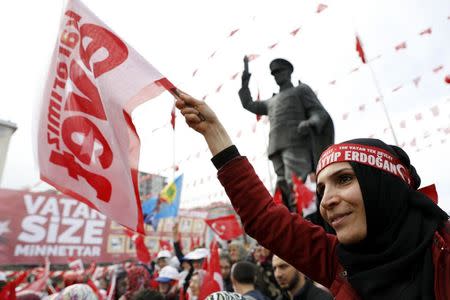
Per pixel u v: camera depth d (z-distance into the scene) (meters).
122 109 1.93
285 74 6.32
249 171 1.64
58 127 1.97
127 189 1.89
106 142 1.95
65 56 2.07
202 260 6.46
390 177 1.29
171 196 10.06
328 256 1.54
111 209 1.89
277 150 5.94
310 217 2.12
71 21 2.11
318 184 1.46
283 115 5.95
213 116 1.75
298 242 1.56
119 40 2.04
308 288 3.30
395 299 1.14
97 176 1.93
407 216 1.26
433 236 1.19
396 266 1.16
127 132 1.93
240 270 3.73
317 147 5.72
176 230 7.86
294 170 5.69
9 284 3.08
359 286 1.23
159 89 1.90
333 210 1.33
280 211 1.61
